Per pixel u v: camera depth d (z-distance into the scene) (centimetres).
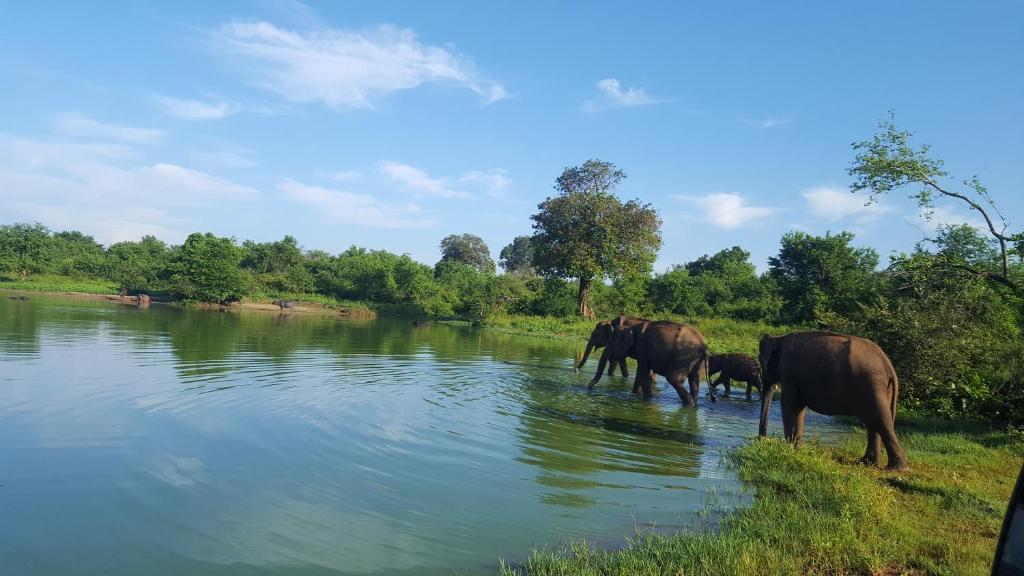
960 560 553
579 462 873
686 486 787
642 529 639
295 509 647
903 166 1631
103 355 1647
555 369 1980
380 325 4012
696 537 584
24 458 773
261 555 539
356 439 924
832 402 978
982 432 1194
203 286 4953
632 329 1592
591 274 4656
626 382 1800
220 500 664
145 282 5897
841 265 3872
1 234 6303
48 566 504
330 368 1642
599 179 4872
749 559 539
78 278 6378
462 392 1388
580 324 4353
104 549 539
